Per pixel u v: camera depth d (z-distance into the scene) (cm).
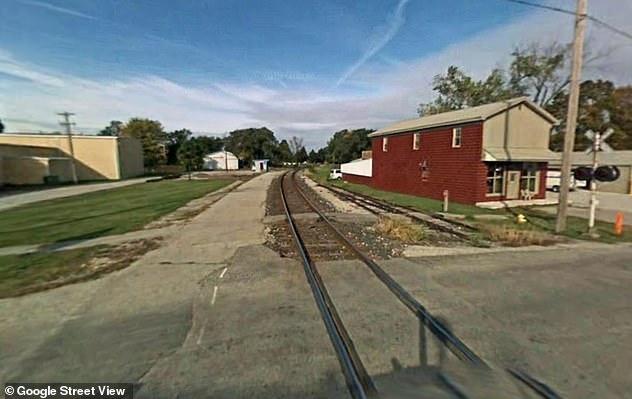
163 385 304
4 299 518
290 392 293
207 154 8756
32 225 1211
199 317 446
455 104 4312
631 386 302
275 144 11625
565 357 349
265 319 437
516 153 1823
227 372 323
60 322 437
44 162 3903
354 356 347
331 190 2744
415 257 736
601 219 1363
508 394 290
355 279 593
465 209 1627
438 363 337
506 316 445
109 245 881
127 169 5272
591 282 579
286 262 702
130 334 402
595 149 1034
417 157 2292
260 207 1647
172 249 827
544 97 3591
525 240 902
